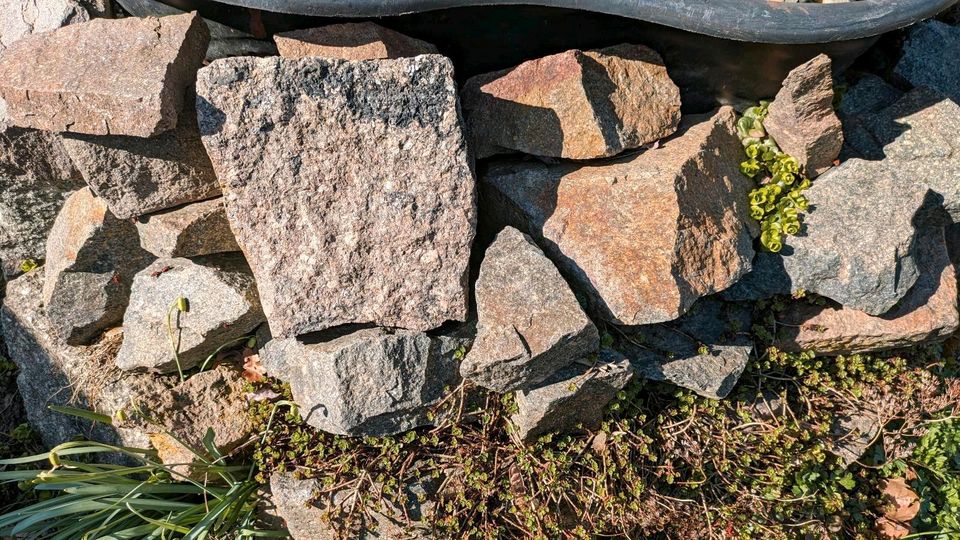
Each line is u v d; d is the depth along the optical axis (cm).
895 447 91
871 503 90
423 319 74
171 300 80
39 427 91
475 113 79
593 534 78
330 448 77
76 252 81
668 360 78
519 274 74
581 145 77
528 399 74
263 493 79
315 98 70
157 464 75
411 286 73
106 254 83
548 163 80
